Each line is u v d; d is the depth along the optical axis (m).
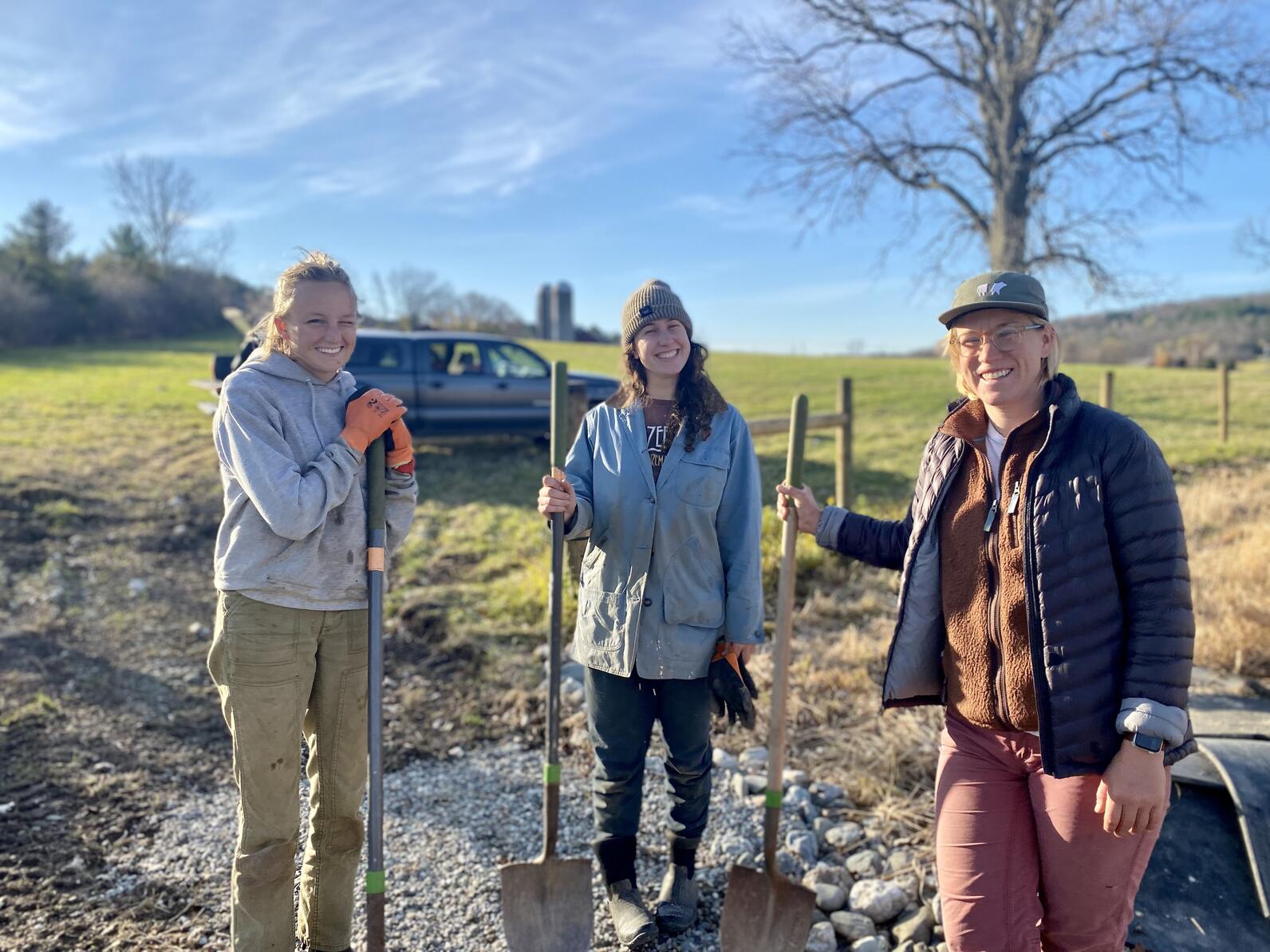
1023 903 1.99
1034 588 1.91
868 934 2.66
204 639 5.57
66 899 2.87
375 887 2.18
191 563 7.21
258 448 2.06
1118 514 1.85
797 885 2.62
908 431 12.72
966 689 2.10
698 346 2.67
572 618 5.36
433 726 4.25
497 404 10.84
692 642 2.58
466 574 6.64
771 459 10.41
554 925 2.55
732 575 2.62
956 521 2.14
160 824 3.38
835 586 5.96
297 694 2.18
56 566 6.76
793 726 4.00
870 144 16.73
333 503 2.11
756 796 3.43
